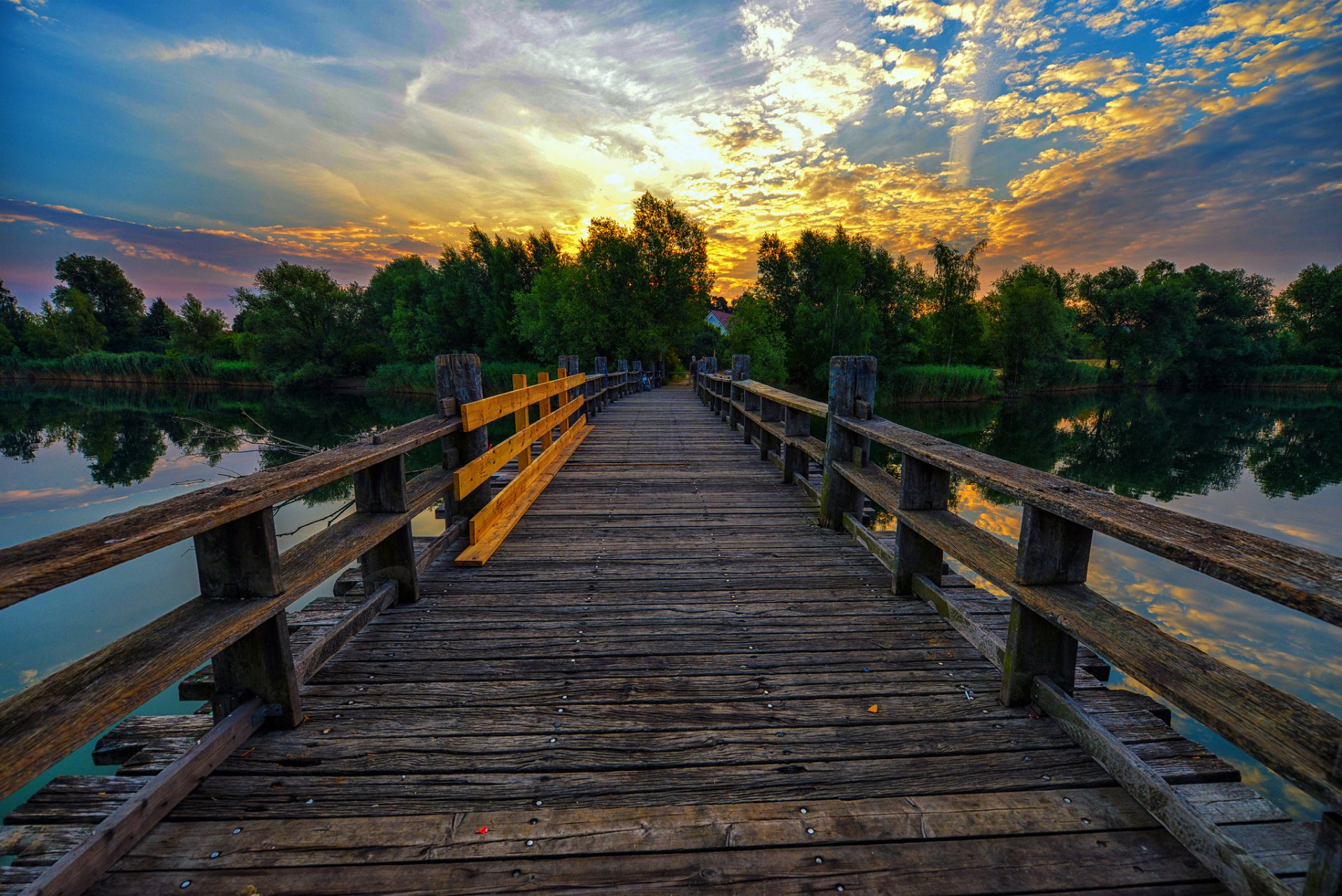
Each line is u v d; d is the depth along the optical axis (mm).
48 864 1426
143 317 70125
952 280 41125
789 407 5727
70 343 58688
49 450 16594
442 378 3670
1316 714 1225
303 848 1504
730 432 9875
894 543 4105
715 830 1580
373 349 45281
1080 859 1490
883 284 38250
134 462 14719
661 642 2686
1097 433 24219
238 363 48625
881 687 2312
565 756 1886
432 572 3543
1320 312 54625
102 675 1344
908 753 1907
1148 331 46438
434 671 2418
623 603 3115
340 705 2160
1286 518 11945
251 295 42000
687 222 31391
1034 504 1853
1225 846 1375
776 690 2291
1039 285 40312
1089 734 1882
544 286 33844
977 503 12203
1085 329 51406
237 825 1575
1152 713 2133
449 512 3953
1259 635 6047
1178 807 1521
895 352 37875
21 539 8711
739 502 5242
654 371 29250
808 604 3113
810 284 39281
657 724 2064
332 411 27516
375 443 2703
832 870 1460
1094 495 1804
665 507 5066
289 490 1820
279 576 1877
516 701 2205
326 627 2818
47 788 1682
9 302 69062
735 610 3033
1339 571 1109
